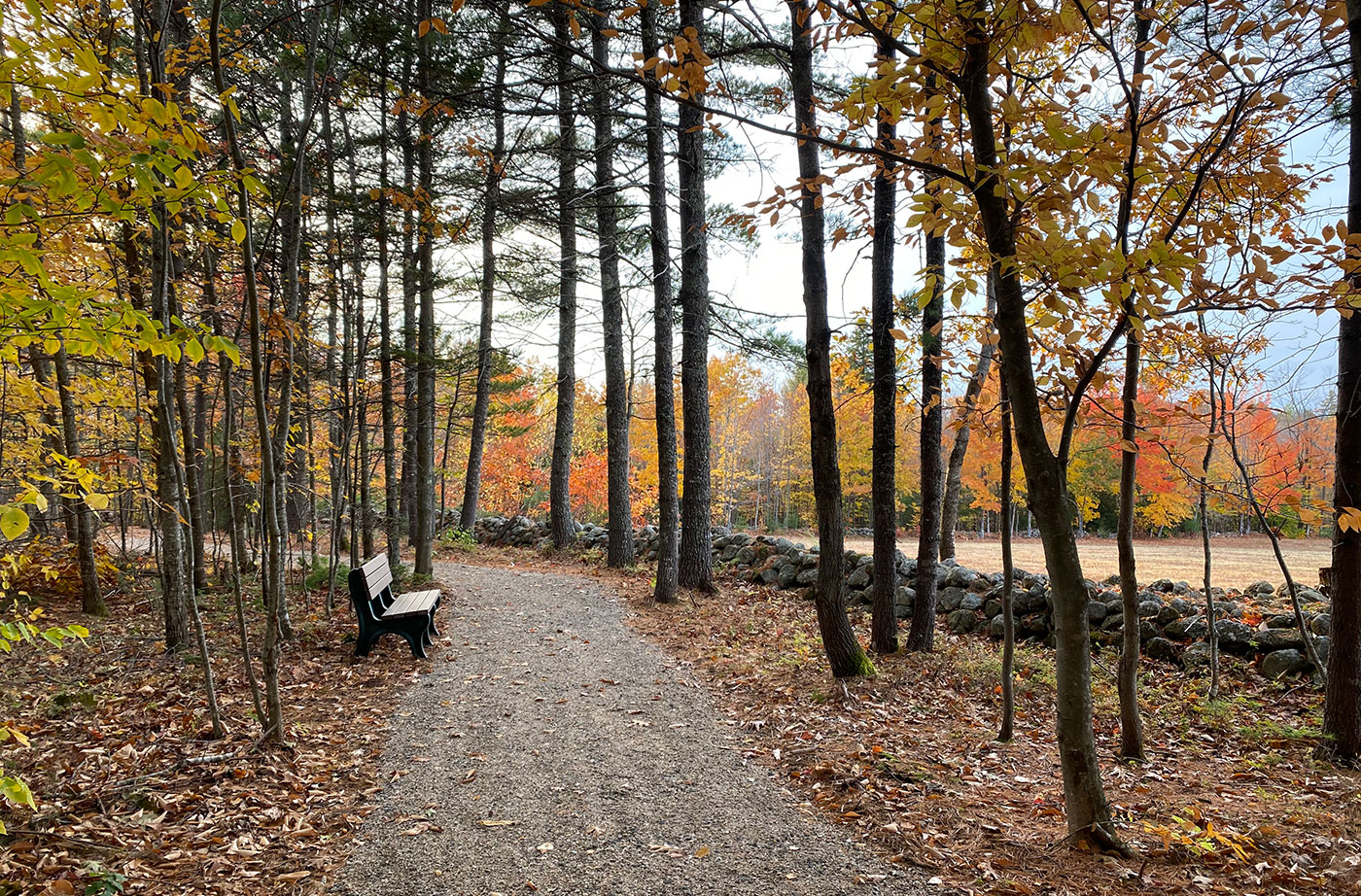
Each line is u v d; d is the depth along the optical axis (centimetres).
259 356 415
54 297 221
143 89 405
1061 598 310
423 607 644
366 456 945
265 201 618
